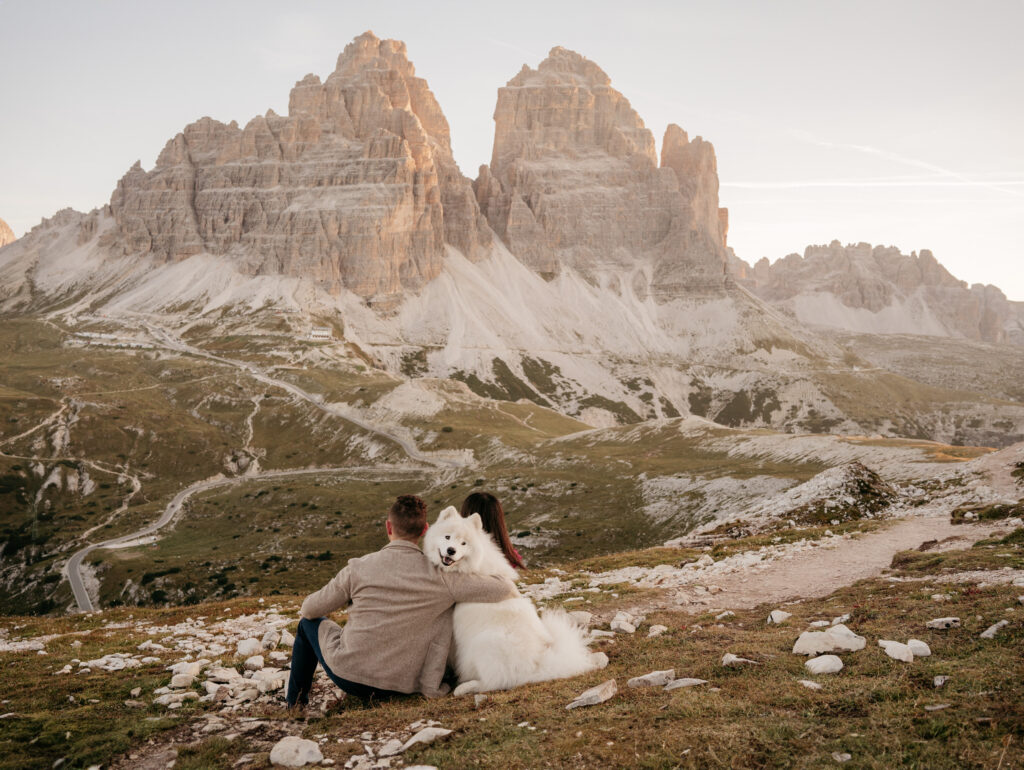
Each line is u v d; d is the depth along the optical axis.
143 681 10.20
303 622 8.73
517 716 6.94
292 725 7.79
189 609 23.20
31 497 161.00
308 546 127.69
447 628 8.47
